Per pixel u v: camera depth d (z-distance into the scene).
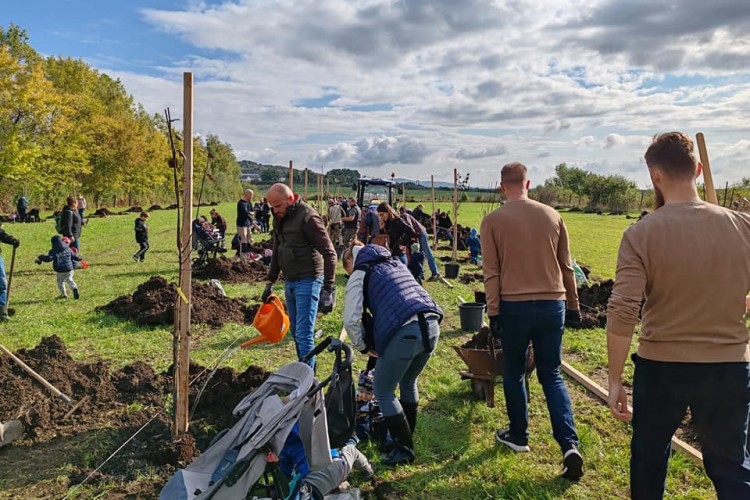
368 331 4.27
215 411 5.12
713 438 2.76
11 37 55.44
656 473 2.94
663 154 2.87
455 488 4.15
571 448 4.12
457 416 5.43
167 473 4.27
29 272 15.28
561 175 82.06
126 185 61.22
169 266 16.75
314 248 5.75
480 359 5.45
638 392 2.92
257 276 14.39
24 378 5.40
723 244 2.68
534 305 4.17
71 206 16.20
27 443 4.70
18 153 41.09
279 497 3.29
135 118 72.06
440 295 11.92
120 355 7.45
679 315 2.73
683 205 2.81
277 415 3.32
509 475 4.27
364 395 5.20
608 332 2.90
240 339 8.31
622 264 2.87
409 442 4.43
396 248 11.32
